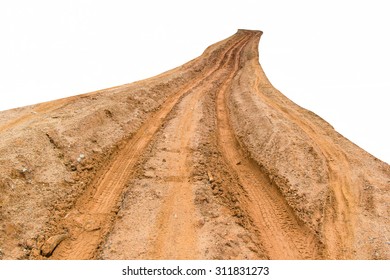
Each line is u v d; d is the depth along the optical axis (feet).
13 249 21.39
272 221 26.45
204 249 21.71
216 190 29.19
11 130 31.17
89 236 23.67
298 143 34.06
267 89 57.82
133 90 49.65
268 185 31.40
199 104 51.65
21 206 23.88
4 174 24.62
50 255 21.75
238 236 23.58
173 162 33.32
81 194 27.66
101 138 35.24
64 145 30.86
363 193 28.02
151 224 24.11
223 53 92.68
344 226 24.82
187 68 74.54
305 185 28.89
